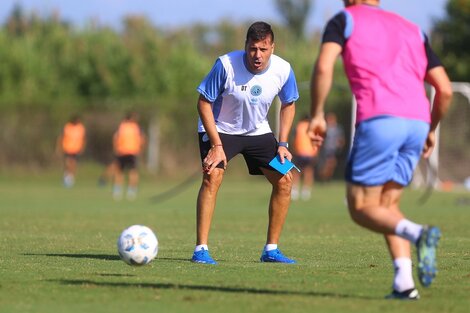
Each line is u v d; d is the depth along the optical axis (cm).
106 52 17238
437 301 2545
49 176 15362
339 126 14912
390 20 2558
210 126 3522
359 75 2488
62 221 6512
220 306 2461
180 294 2677
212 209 3656
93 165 15538
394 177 2517
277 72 3597
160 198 10406
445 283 2975
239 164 15525
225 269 3366
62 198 10012
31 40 17525
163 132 15512
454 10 14975
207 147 3678
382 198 2567
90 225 6156
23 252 4138
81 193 11225
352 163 2484
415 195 11175
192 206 8800
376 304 2478
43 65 17162
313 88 2455
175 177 15412
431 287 2862
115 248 4381
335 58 2466
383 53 2497
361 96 2481
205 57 18638
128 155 11006
